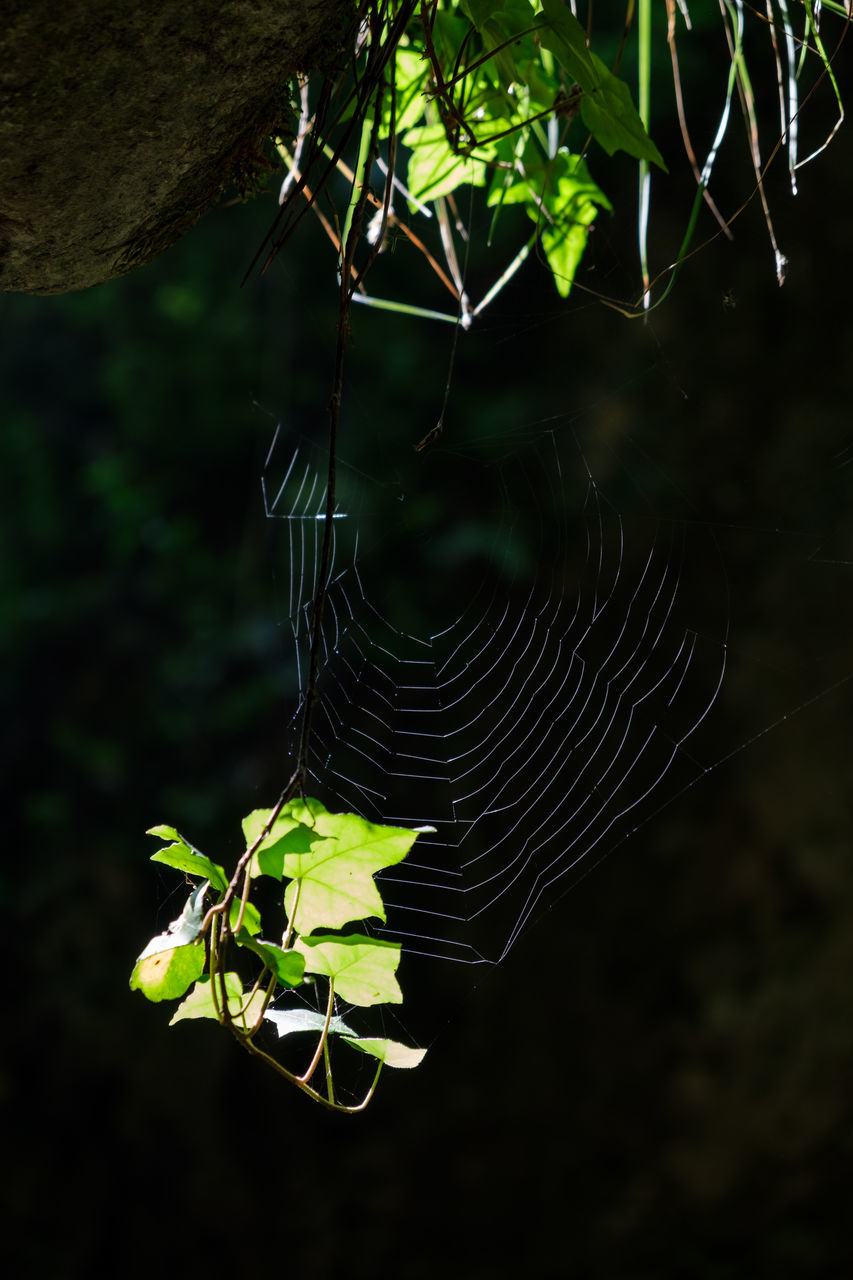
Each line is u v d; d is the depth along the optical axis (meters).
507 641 4.59
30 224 0.94
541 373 4.93
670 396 4.62
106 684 5.70
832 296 4.33
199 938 0.97
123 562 5.91
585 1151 4.77
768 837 4.62
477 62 1.29
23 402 6.12
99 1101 5.03
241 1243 4.90
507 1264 4.79
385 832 0.98
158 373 5.81
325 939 0.98
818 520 4.46
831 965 4.58
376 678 4.70
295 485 5.41
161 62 0.83
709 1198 4.68
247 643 5.46
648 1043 4.72
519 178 1.74
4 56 0.77
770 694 4.58
